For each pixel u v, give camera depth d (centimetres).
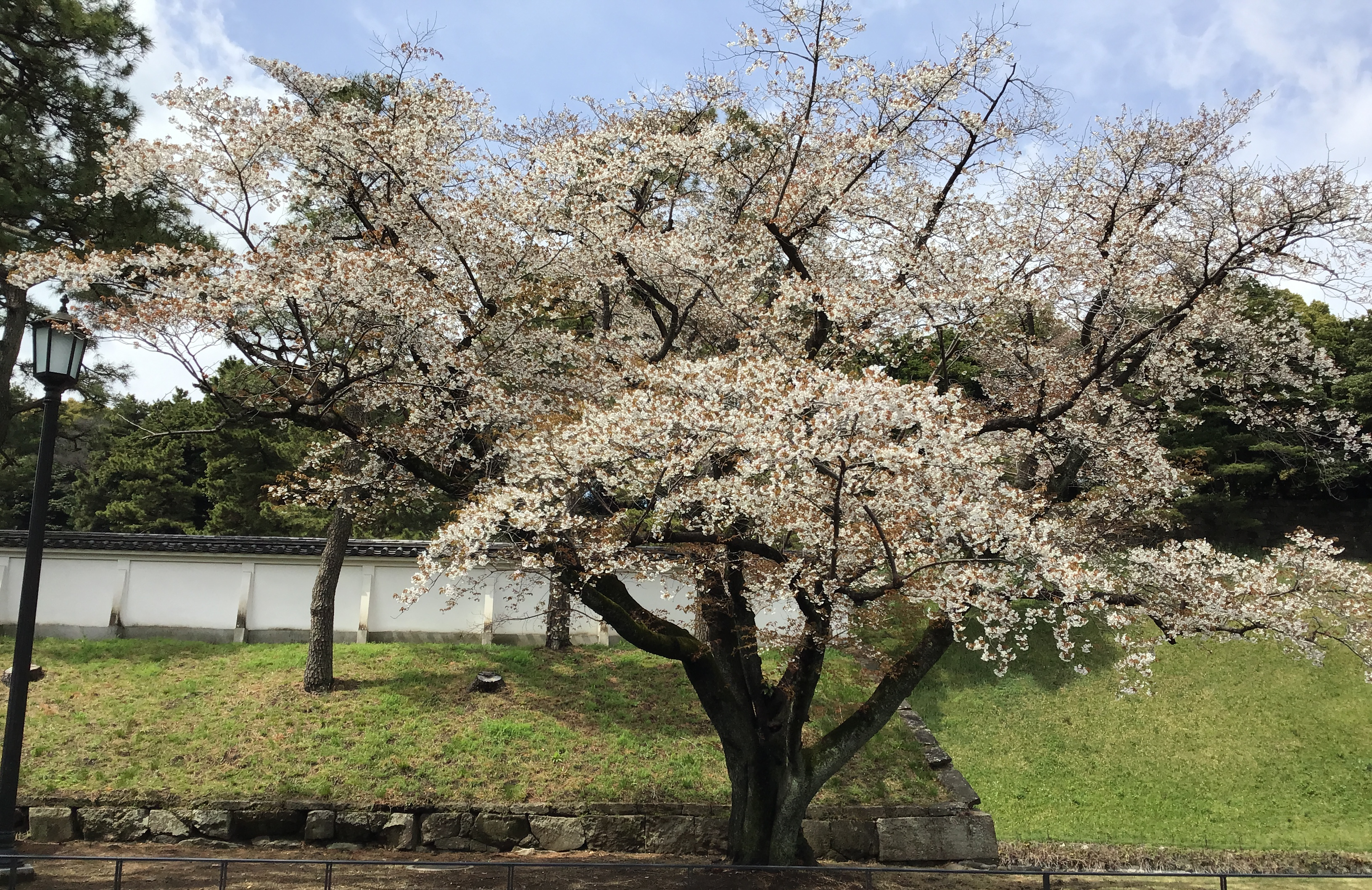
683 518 869
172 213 1309
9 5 1240
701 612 959
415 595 702
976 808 1116
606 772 1112
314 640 1241
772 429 687
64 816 977
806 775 884
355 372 886
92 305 806
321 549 1459
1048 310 1070
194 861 598
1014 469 1146
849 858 1052
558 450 776
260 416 820
